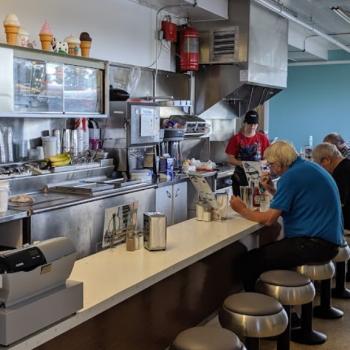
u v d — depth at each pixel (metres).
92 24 5.66
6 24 4.17
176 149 6.94
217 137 8.23
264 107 12.12
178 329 3.15
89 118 5.50
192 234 3.30
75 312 1.93
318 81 12.48
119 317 2.55
